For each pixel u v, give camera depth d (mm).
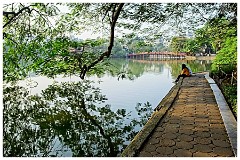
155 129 4246
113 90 10805
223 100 6180
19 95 10125
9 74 7438
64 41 6926
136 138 3848
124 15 6246
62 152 4852
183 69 12625
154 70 21547
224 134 3955
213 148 3465
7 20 6680
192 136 3900
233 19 6027
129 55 44094
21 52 6957
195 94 7387
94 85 12453
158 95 9453
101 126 6312
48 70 7691
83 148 4984
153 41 6992
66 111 7824
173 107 5754
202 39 7156
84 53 7719
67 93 10602
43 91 11039
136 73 18469
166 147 3531
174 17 6113
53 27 7160
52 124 6605
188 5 5824
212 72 11836
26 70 7215
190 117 4895
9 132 6027
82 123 6641
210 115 5016
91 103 8617
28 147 5188
